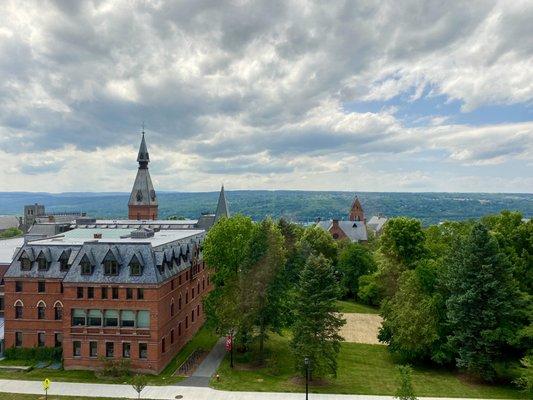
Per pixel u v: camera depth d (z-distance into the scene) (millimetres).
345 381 54938
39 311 62312
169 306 61906
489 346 53031
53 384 53188
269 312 62375
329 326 54125
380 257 95000
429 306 58156
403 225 76938
